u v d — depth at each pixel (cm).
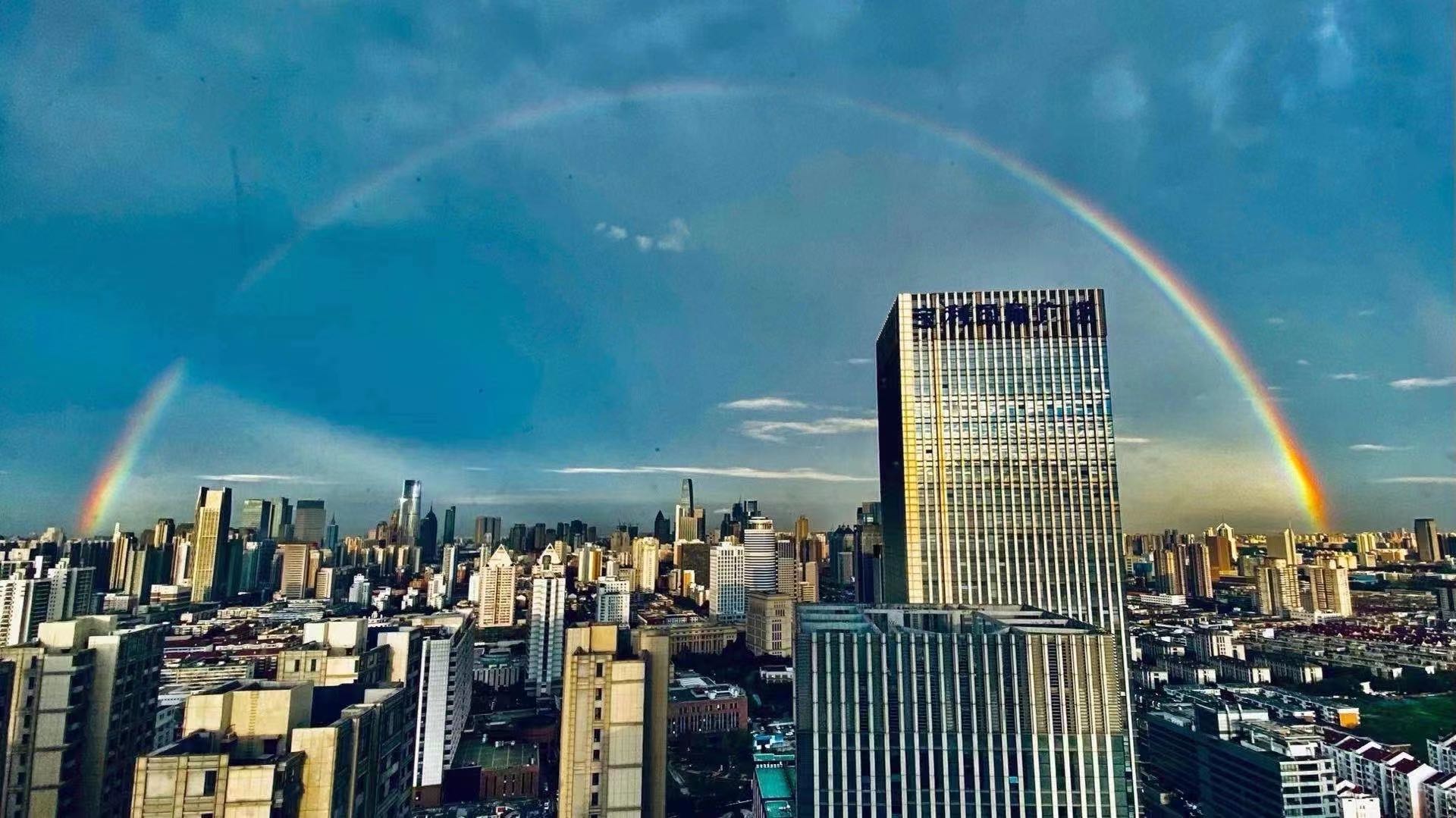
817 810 12706
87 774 14838
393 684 12638
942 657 13075
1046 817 12519
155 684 17100
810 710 13012
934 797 12681
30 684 14425
